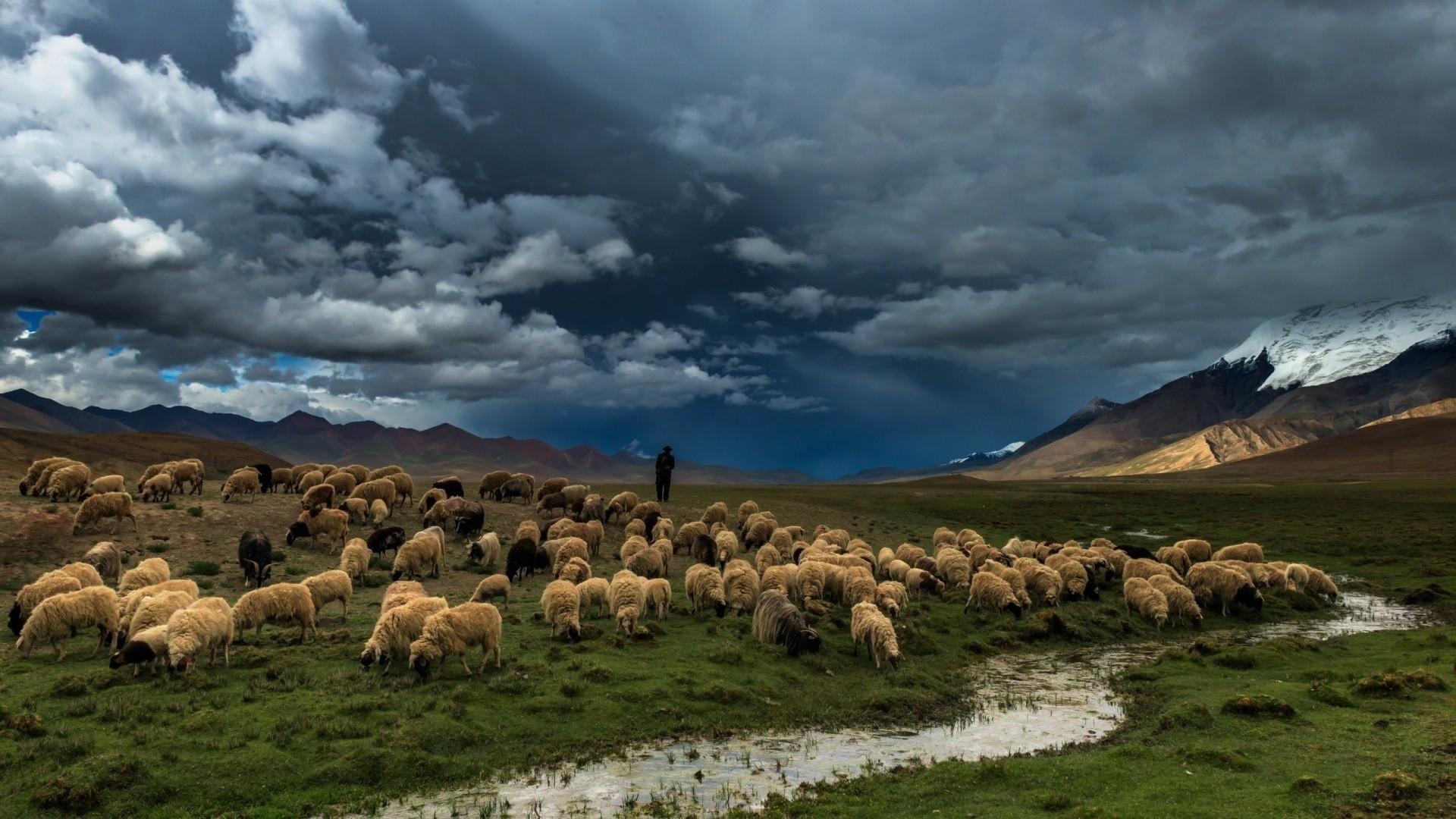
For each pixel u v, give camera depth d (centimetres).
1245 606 3044
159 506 3400
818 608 2528
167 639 1644
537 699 1603
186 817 1137
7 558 2562
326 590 2078
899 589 2617
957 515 6950
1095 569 3506
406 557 2720
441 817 1157
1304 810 1048
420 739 1387
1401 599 3325
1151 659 2288
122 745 1295
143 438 9450
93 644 1905
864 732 1584
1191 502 8650
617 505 4528
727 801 1213
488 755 1380
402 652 1794
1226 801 1091
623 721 1556
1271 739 1368
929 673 2033
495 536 3225
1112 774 1229
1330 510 7438
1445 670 1808
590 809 1183
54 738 1309
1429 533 5403
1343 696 1586
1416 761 1202
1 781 1180
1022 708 1780
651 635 2105
